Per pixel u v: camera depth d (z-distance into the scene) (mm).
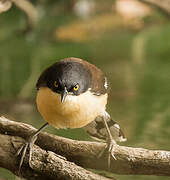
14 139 7988
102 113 8695
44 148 8266
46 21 22750
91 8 24234
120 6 23703
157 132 11516
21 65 18250
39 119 12734
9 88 15492
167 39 20672
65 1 24516
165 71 17281
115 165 7945
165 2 20562
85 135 11281
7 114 13125
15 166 7836
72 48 20422
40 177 7758
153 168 7734
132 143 10875
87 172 7598
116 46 20266
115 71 17531
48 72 8258
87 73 8297
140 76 16938
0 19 23125
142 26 22375
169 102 13805
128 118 12469
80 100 8164
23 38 21609
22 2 20328
